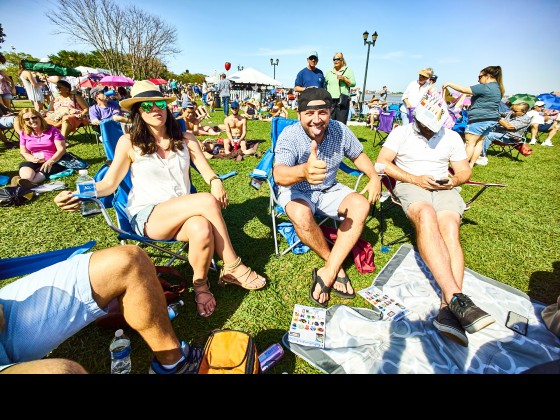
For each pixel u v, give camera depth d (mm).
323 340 1748
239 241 2852
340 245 2135
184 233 1884
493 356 1664
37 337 1108
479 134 5215
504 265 2600
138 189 2160
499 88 4926
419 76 5883
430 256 1926
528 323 1909
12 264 1314
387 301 2090
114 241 2768
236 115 6195
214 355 1397
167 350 1334
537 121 9242
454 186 2521
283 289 2242
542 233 3172
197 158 2355
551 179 5277
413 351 1684
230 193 4023
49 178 4262
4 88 7090
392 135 2734
